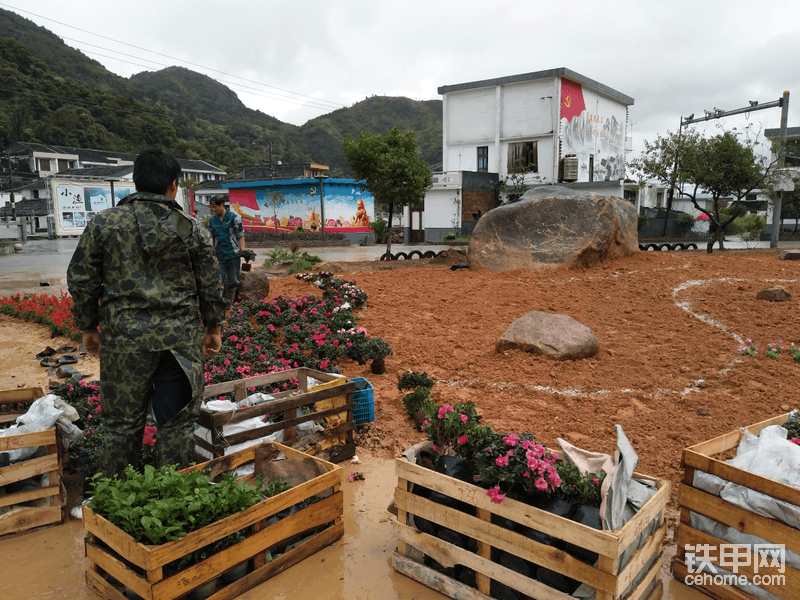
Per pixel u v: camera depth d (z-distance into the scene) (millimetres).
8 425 4426
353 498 4223
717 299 9711
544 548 2855
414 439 5211
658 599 3148
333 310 9125
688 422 5395
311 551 3527
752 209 49500
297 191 39781
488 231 13195
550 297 10367
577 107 37594
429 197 37594
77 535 3695
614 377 6656
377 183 20250
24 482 3838
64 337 9195
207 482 3174
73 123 81562
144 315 3311
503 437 3309
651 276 11352
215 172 78688
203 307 3664
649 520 2951
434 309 9961
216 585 3068
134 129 90688
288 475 3799
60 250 29984
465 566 3164
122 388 3332
